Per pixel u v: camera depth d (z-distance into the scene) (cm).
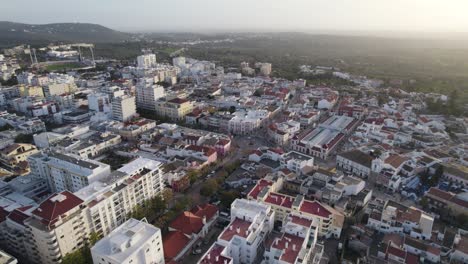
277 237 16912
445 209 19788
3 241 17138
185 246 16812
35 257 15950
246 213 17038
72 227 15525
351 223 18800
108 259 13150
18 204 19400
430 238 17388
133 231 14138
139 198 19538
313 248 16000
